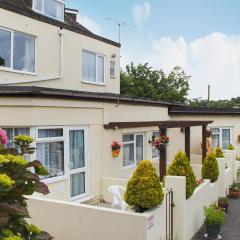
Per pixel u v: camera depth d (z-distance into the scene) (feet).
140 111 43.09
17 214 12.51
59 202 21.39
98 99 34.86
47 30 45.19
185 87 113.19
